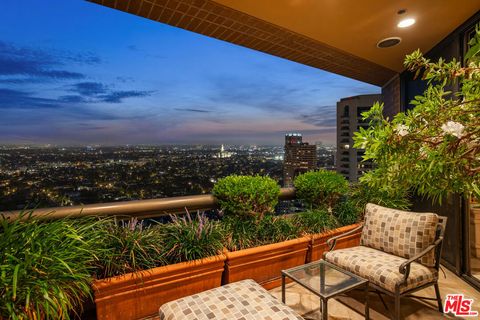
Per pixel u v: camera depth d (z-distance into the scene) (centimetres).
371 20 272
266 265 271
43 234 174
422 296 262
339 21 272
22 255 157
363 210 366
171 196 292
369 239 262
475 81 109
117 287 200
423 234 226
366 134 123
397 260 226
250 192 284
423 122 114
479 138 102
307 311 239
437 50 331
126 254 215
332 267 217
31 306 146
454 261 312
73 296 179
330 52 347
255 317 153
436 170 103
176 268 219
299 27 283
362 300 253
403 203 374
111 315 201
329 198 348
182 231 249
